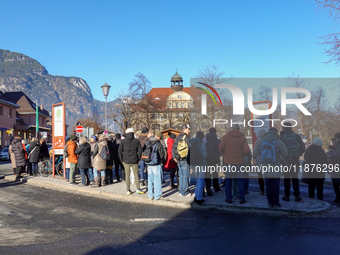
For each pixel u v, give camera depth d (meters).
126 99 40.00
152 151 8.12
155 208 7.55
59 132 12.88
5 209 7.47
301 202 7.59
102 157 10.11
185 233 5.51
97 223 6.16
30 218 6.58
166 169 10.48
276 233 5.48
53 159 13.05
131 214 6.93
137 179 8.95
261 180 8.73
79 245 4.87
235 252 4.57
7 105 47.56
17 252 4.56
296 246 4.80
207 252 4.57
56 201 8.45
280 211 6.83
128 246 4.83
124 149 8.90
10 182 12.47
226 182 7.59
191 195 8.67
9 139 47.25
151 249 4.70
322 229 5.70
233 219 6.48
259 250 4.64
